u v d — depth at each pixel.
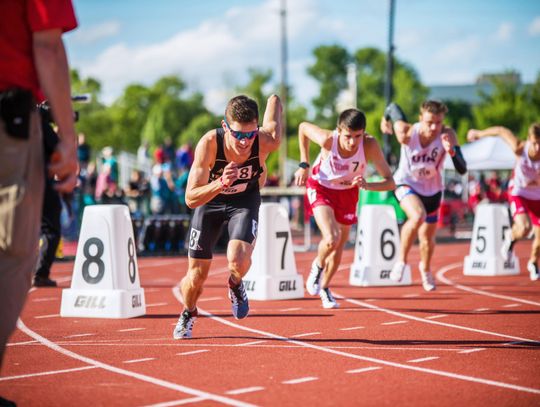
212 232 11.26
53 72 6.07
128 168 41.56
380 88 176.38
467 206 57.19
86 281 14.77
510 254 24.08
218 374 9.28
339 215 15.36
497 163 41.12
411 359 10.25
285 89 82.56
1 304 6.15
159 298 18.08
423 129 17.34
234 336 12.27
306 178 14.92
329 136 14.69
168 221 32.59
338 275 24.17
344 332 12.69
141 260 30.02
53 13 6.04
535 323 13.70
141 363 10.02
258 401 7.92
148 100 181.38
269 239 17.69
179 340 11.88
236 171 9.96
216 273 24.92
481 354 10.62
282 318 14.41
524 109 106.19
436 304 16.55
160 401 7.95
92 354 10.68
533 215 21.45
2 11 6.08
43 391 8.45
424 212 17.36
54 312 15.41
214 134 10.55
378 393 8.27
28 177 6.16
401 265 17.88
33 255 6.43
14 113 6.01
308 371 9.45
